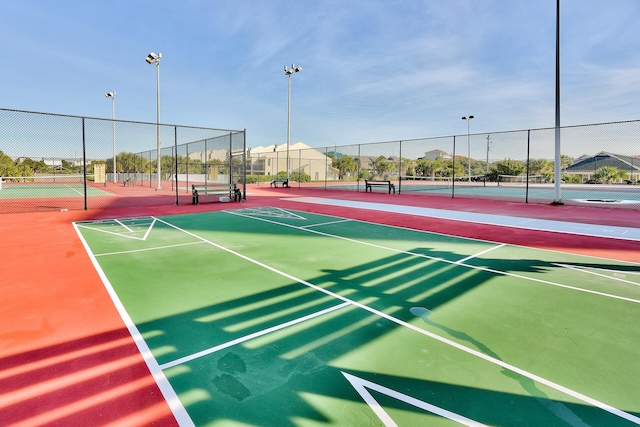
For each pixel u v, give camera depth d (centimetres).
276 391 253
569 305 419
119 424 218
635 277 529
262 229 937
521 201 1723
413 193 2333
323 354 305
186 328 353
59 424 218
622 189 2756
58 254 652
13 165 2656
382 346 320
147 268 564
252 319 376
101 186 3080
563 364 292
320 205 1563
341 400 244
